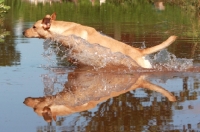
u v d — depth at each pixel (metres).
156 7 16.53
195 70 6.02
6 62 6.48
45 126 3.61
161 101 4.32
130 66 6.28
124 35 9.27
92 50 6.45
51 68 6.16
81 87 4.99
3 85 5.04
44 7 17.03
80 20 12.12
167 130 3.46
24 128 3.57
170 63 6.43
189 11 14.57
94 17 13.12
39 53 7.22
